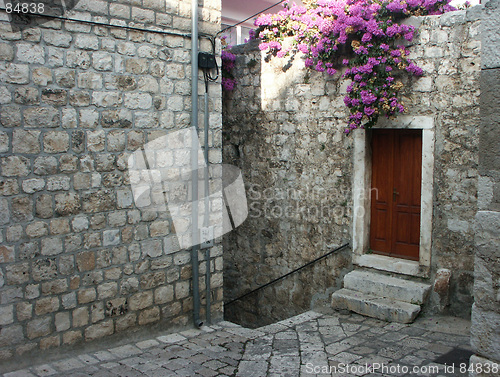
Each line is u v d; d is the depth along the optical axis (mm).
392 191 6227
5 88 4203
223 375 4242
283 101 7000
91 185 4793
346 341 5004
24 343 4426
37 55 4367
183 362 4578
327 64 6320
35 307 4477
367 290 6000
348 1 6008
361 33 5879
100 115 4816
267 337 5246
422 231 5734
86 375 4254
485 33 3205
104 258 4930
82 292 4785
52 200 4535
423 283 5762
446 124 5512
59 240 4598
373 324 5516
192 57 5484
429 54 5578
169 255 5480
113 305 5027
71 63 4586
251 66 7332
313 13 6555
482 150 3264
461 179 5445
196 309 5715
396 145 6156
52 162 4516
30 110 4352
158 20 5207
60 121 4547
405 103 5789
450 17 5410
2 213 4238
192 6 5434
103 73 4812
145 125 5176
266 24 7008
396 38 5707
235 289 7855
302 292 6969
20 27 4258
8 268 4297
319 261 6750
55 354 4629
